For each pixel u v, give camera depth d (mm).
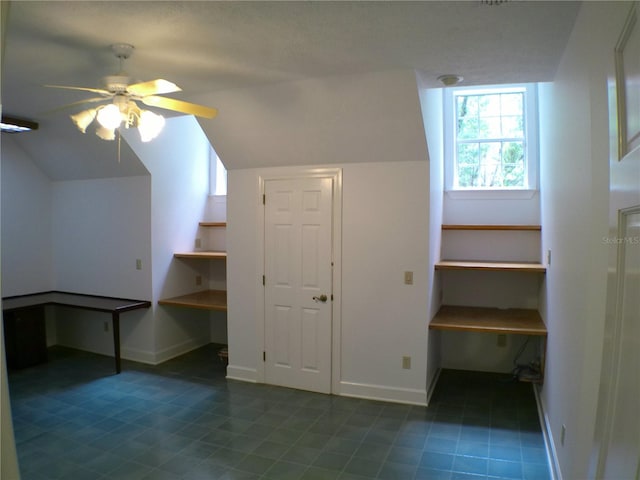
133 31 2506
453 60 2959
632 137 947
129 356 5238
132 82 2889
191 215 5527
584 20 2098
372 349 4039
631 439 891
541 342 4004
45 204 5633
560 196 3014
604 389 1104
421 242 3855
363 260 4023
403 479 2826
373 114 3549
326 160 4074
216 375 4707
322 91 3482
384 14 2285
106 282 5332
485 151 4891
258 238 4402
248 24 2410
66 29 2473
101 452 3174
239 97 3730
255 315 4457
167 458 3090
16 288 5367
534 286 4594
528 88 4691
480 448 3201
